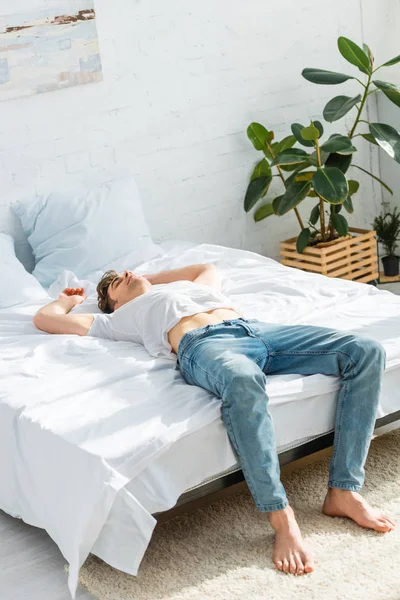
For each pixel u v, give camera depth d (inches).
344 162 174.7
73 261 152.8
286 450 99.2
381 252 205.9
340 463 96.6
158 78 170.1
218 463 93.4
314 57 191.0
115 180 165.8
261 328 106.0
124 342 116.8
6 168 155.2
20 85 153.1
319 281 133.3
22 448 97.0
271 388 96.3
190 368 100.4
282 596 83.4
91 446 88.2
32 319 130.2
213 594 85.0
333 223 175.8
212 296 114.2
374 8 196.5
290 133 190.2
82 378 104.1
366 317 117.0
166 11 168.9
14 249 155.3
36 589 90.6
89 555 94.7
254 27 181.0
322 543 91.7
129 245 157.8
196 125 176.6
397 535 92.0
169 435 88.4
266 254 192.5
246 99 182.5
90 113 162.9
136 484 87.5
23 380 107.0
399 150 169.3
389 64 171.3
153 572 90.0
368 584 83.9
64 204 156.0
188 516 101.0
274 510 90.4
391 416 107.5
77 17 157.0
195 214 179.9
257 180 181.6
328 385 99.3
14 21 150.2
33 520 97.3
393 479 104.0
